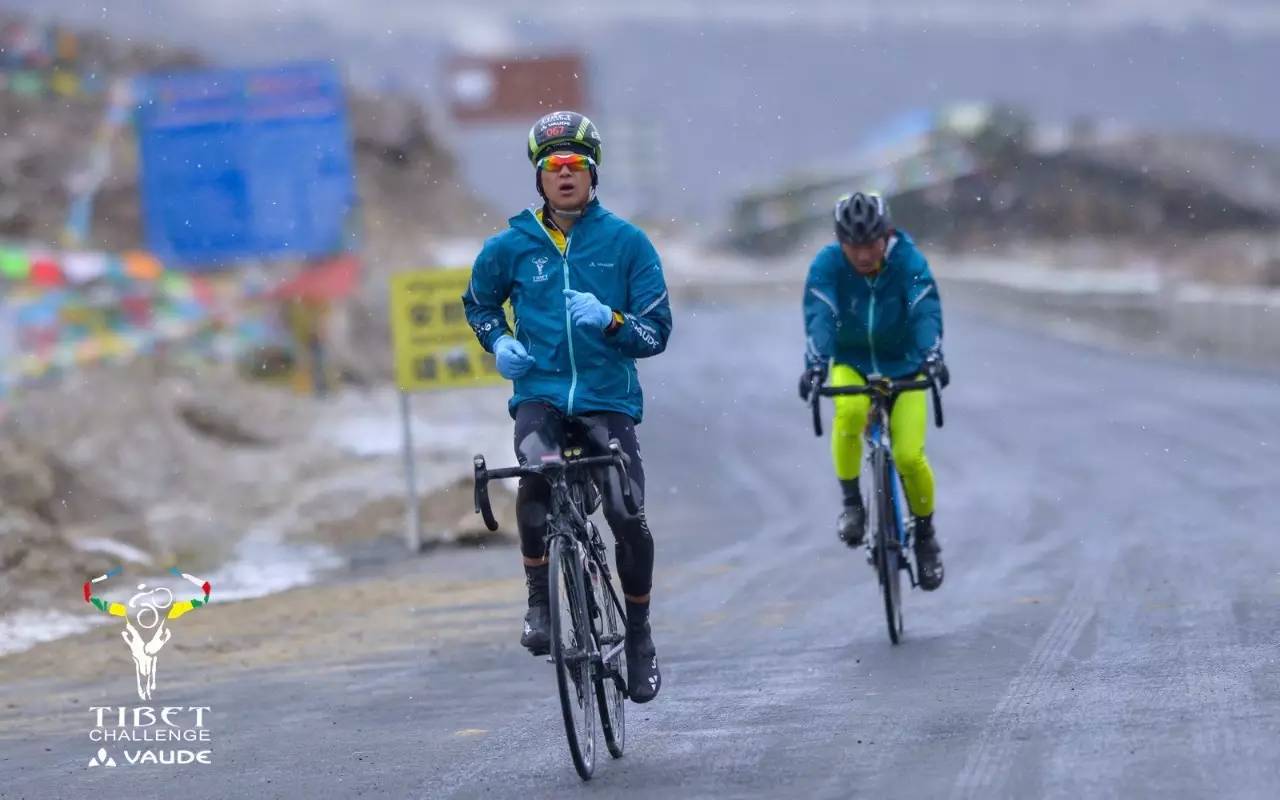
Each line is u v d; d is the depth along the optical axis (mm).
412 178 122938
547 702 15797
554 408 12695
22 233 78312
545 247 12742
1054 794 11031
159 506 30109
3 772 14039
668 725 14266
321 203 55250
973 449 38875
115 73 100062
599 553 13211
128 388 36781
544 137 12664
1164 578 20688
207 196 54938
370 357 60188
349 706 16203
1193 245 163375
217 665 19031
